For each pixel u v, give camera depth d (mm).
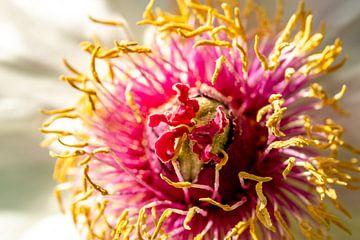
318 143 161
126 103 170
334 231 171
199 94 163
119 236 162
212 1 178
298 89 171
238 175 161
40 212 183
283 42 164
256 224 164
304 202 168
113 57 165
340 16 182
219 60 159
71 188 175
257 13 178
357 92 178
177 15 180
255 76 169
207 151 156
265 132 165
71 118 170
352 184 173
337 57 180
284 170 158
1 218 181
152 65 172
